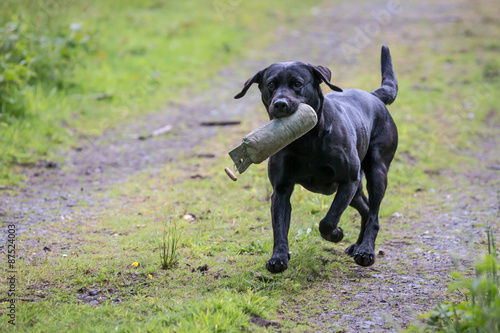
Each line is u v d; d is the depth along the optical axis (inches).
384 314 223.0
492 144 504.7
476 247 301.4
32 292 241.3
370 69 687.1
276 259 243.6
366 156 298.8
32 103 502.3
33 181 405.7
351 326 217.8
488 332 183.5
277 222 254.2
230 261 277.1
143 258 276.4
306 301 239.0
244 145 236.8
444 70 685.9
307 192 378.6
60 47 609.3
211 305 217.0
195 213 347.3
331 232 256.4
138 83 635.5
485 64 697.6
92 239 307.9
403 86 628.1
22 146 452.8
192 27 821.2
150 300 231.0
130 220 336.2
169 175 423.5
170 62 700.0
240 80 672.4
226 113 570.9
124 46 722.2
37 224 330.6
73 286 247.9
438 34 828.0
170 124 546.9
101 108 568.4
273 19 898.1
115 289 245.9
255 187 392.2
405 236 322.7
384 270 274.8
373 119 300.5
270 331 210.8
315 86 253.0
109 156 470.9
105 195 385.7
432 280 261.6
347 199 260.7
